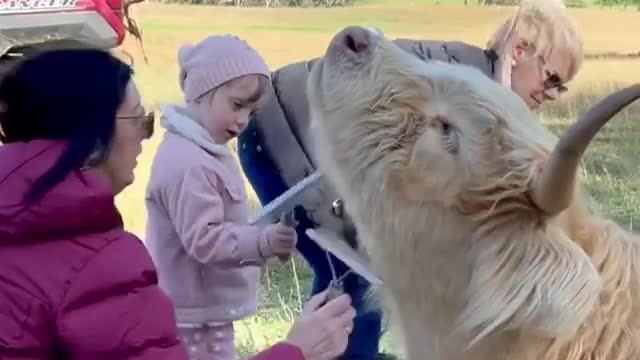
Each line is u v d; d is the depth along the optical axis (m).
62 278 2.04
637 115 8.59
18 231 2.03
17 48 2.17
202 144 3.47
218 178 3.46
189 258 3.52
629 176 7.57
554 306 2.44
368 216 2.87
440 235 2.70
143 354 2.07
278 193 3.86
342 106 2.90
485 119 2.67
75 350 2.04
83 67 2.10
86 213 2.05
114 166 2.16
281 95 3.75
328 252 3.27
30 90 2.07
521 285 2.51
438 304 2.78
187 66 3.52
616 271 2.62
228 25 10.73
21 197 2.02
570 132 2.38
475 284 2.62
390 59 2.87
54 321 2.03
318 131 3.00
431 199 2.71
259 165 3.85
